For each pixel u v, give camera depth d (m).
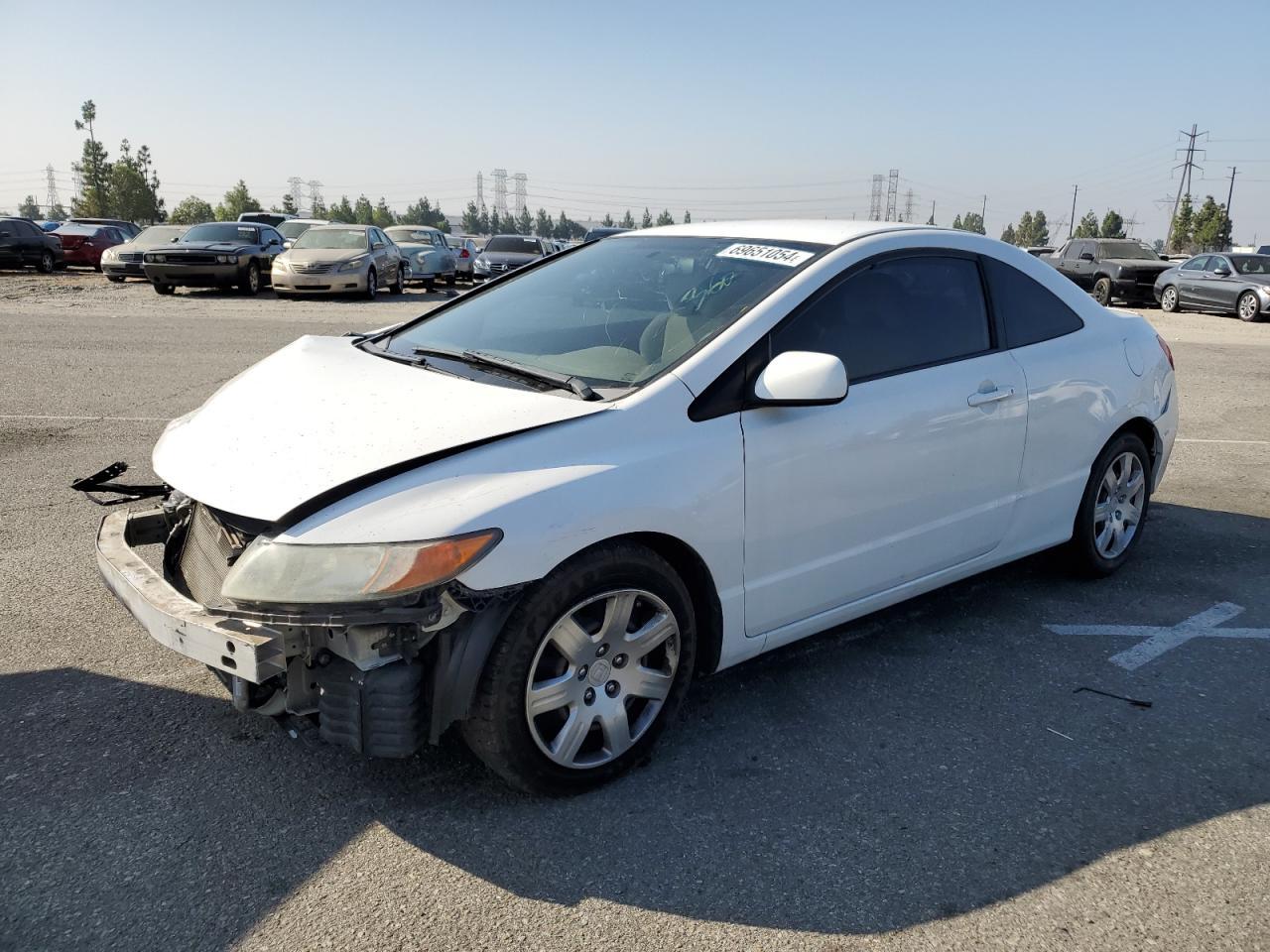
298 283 19.61
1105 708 3.52
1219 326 19.44
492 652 2.65
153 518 3.31
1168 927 2.42
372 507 2.55
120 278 23.03
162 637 2.68
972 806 2.91
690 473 2.94
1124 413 4.48
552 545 2.63
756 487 3.11
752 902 2.48
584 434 2.82
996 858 2.68
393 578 2.43
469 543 2.50
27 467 6.18
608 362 3.21
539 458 2.73
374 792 2.89
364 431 2.81
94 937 2.30
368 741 2.57
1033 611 4.37
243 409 3.12
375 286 20.67
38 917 2.36
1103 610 4.39
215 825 2.72
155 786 2.89
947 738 3.29
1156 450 4.79
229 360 10.85
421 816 2.79
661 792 2.94
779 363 3.01
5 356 10.64
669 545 3.00
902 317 3.63
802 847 2.70
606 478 2.76
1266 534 5.52
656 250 3.95
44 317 14.77
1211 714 3.50
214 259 20.03
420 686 2.61
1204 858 2.69
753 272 3.49
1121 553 4.76
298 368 3.43
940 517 3.75
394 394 3.05
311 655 2.56
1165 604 4.48
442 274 25.67
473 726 2.70
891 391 3.49
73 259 29.42
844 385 2.97
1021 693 3.62
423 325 3.99
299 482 2.62
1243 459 7.35
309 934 2.33
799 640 3.84
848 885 2.56
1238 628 4.23
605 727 2.93
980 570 4.07
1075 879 2.60
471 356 3.40
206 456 2.87
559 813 2.82
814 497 3.27
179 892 2.46
